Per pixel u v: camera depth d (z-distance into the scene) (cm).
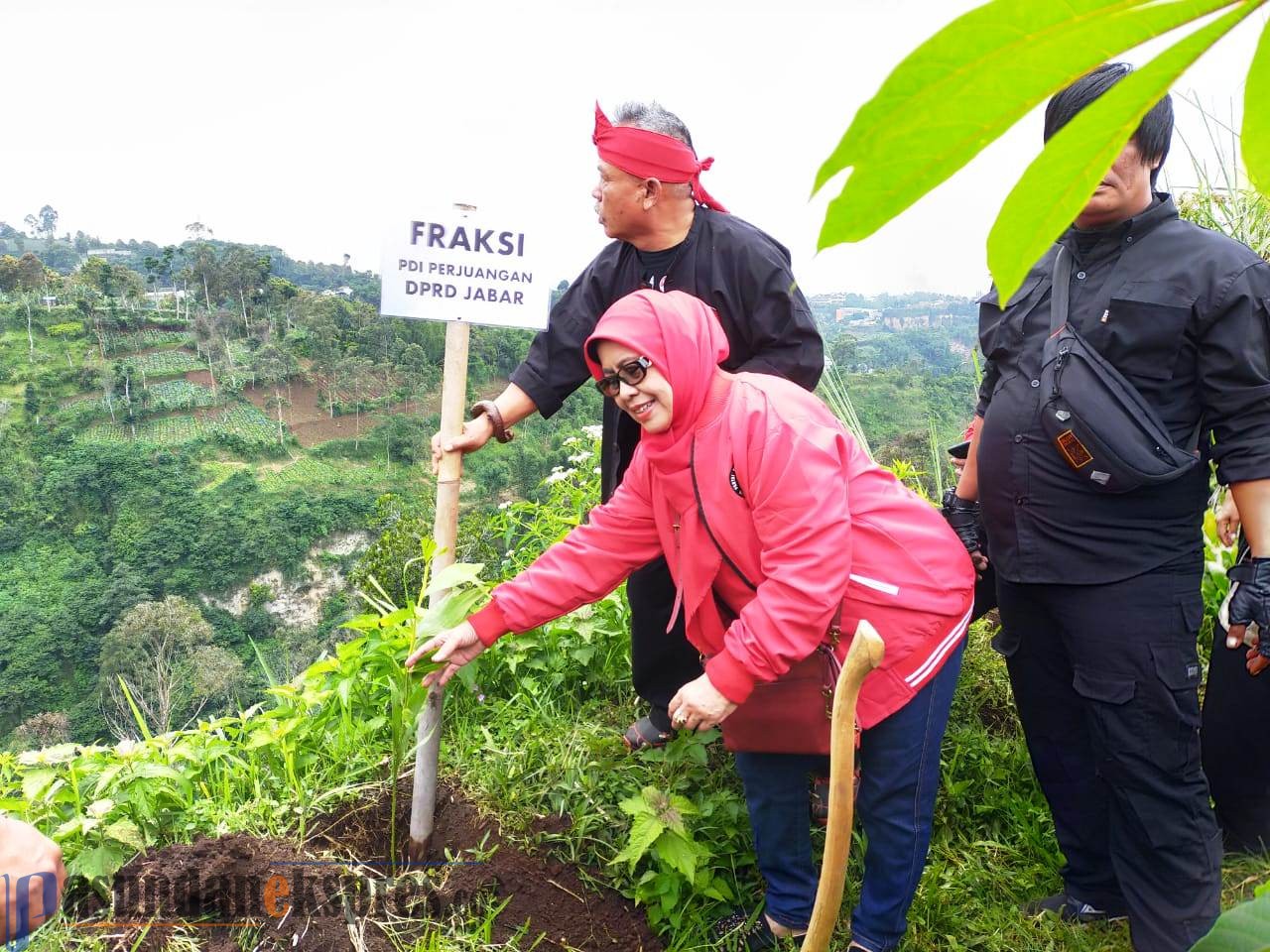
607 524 216
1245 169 36
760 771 206
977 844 261
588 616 315
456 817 257
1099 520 195
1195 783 200
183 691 5088
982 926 235
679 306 188
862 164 29
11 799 231
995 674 316
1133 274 189
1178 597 196
